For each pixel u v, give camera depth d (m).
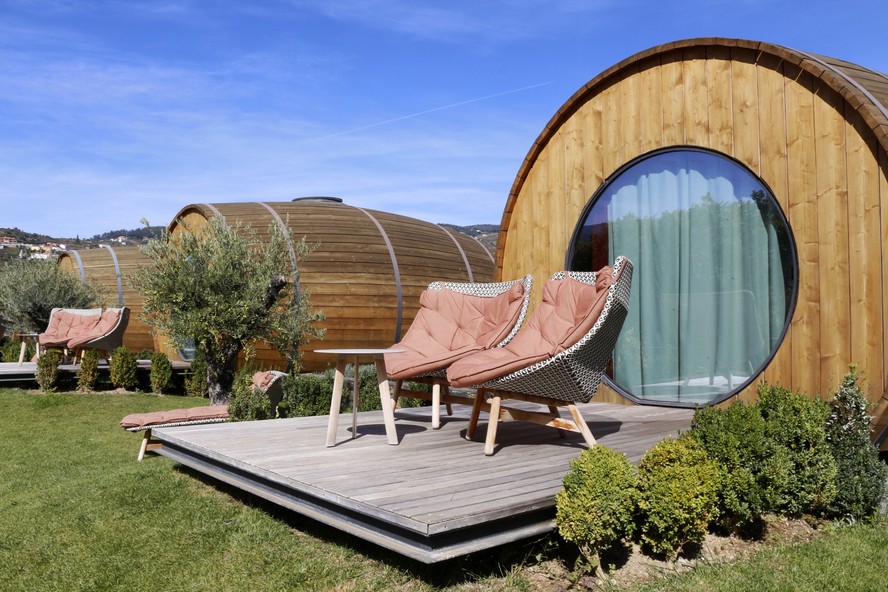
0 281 15.91
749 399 6.05
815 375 5.57
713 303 6.50
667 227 6.88
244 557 3.86
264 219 13.76
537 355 4.59
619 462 3.58
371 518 3.54
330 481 3.98
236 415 7.05
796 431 4.25
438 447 5.10
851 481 4.28
